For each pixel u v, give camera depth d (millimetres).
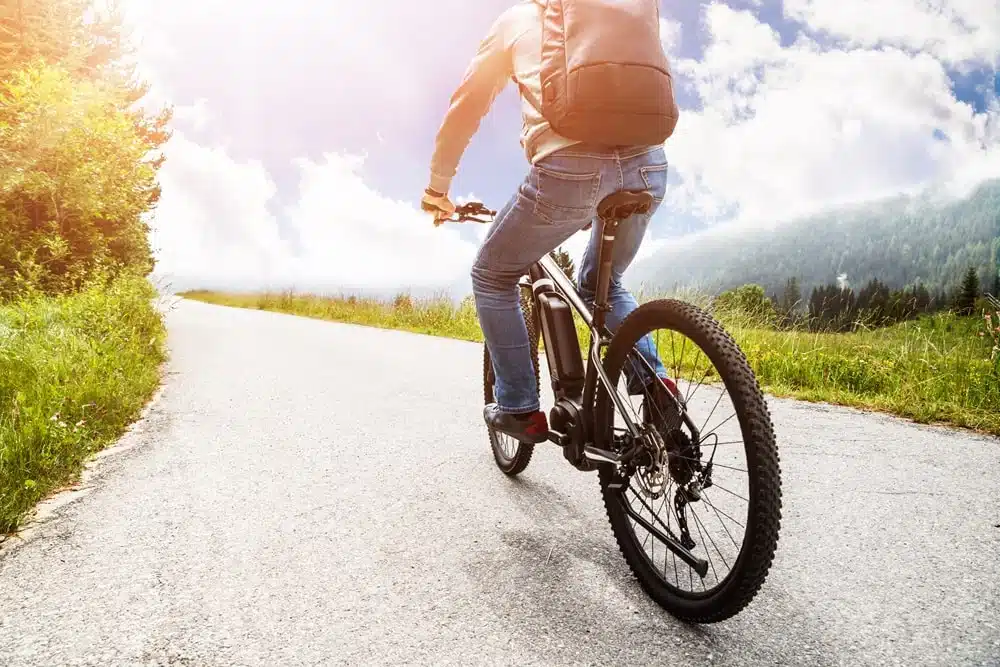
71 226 11234
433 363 7398
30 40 16672
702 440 2336
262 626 1968
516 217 2234
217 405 5012
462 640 1899
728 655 1828
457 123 2455
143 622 1989
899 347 5953
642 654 1833
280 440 4016
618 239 2404
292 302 22781
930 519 2777
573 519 2797
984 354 5301
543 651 1847
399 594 2160
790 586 2219
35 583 2238
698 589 2072
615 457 2242
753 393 1813
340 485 3209
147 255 12734
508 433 2740
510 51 2189
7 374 4469
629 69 1865
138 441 4004
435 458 3650
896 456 3676
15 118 10836
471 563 2385
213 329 12359
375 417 4613
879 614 2033
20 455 3201
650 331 2148
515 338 2592
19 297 9289
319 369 6871
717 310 8047
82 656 1816
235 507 2920
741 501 2885
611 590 2197
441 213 2863
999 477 3314
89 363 5098
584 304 2570
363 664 1779
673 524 2326
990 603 2088
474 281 2582
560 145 2002
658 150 2129
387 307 16328
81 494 3088
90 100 11594
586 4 1916
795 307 7566
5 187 9977
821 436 4102
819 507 2922
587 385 2404
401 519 2787
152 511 2871
